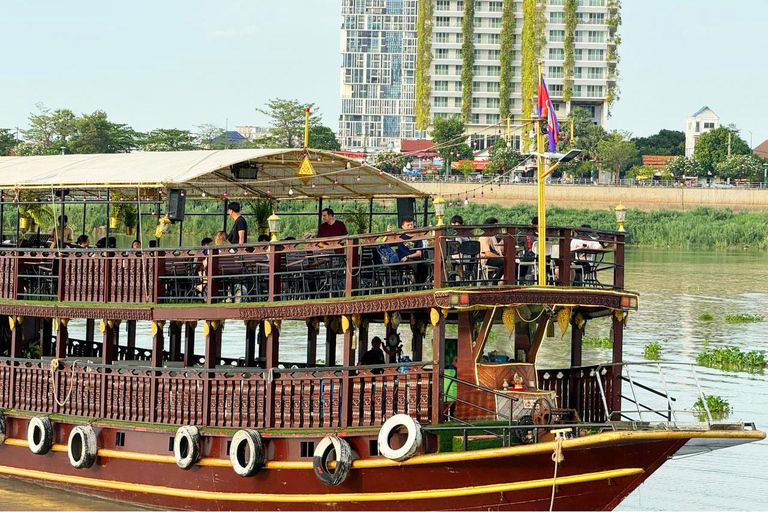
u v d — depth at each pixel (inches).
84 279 1170.0
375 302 999.0
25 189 1264.8
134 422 1115.9
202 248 1094.4
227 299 1133.1
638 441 955.3
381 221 2704.2
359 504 1001.5
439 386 978.7
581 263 1089.4
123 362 1315.2
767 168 7239.2
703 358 2170.3
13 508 1138.0
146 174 1149.1
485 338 1015.6
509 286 973.8
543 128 1050.7
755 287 3592.5
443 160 6510.8
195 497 1072.8
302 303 1035.9
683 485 1289.4
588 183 6230.3
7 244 1387.8
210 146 6107.3
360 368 1007.6
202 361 1331.2
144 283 1130.0
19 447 1203.9
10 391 1218.6
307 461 1019.3
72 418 1155.3
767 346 2349.9
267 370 1047.6
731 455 1443.2
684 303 3157.0
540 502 963.3
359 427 1003.3
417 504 983.6
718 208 5949.8
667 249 5383.9
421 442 960.9
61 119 5866.1
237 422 1059.3
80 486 1162.0
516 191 5679.1
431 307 979.9
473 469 962.1
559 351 2206.0
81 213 2372.0
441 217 980.6
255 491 1042.7
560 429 965.2
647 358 2161.7
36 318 1371.8
